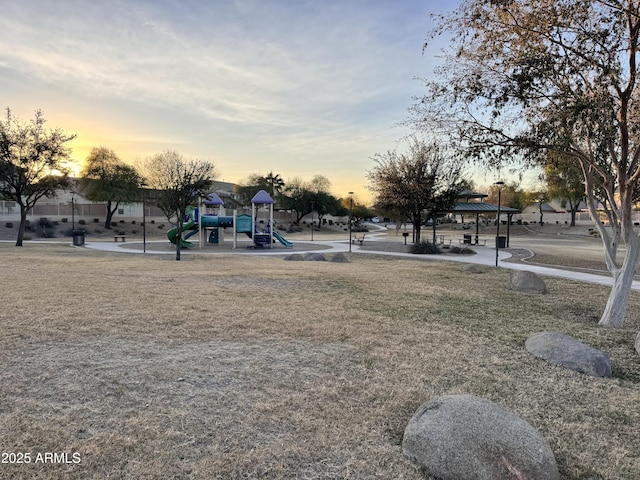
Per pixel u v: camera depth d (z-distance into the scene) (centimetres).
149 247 2403
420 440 274
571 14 572
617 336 613
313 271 1230
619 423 340
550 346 494
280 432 302
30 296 718
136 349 464
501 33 619
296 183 6150
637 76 618
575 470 275
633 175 672
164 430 296
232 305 704
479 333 590
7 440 277
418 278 1168
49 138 2272
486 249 2405
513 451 254
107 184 3931
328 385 387
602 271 1398
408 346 515
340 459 272
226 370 414
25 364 408
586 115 569
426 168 2291
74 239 2506
